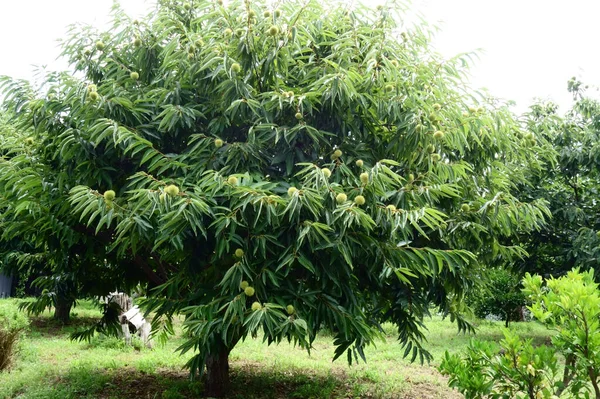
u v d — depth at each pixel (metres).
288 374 7.34
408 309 5.12
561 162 9.58
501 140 5.09
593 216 9.78
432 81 4.70
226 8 4.61
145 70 5.18
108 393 5.85
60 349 8.89
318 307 4.27
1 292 15.95
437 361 8.69
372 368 8.00
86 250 5.66
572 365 3.06
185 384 6.16
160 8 5.29
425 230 4.99
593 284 2.98
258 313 3.67
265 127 4.27
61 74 4.93
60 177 4.51
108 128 3.88
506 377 3.14
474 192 5.41
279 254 4.25
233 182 3.73
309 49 4.63
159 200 3.63
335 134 4.59
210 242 4.61
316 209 3.66
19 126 5.02
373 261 4.56
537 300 3.29
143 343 9.30
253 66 4.33
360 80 4.16
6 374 6.56
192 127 4.80
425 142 4.30
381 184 3.98
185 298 4.70
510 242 9.62
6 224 5.58
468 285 5.41
